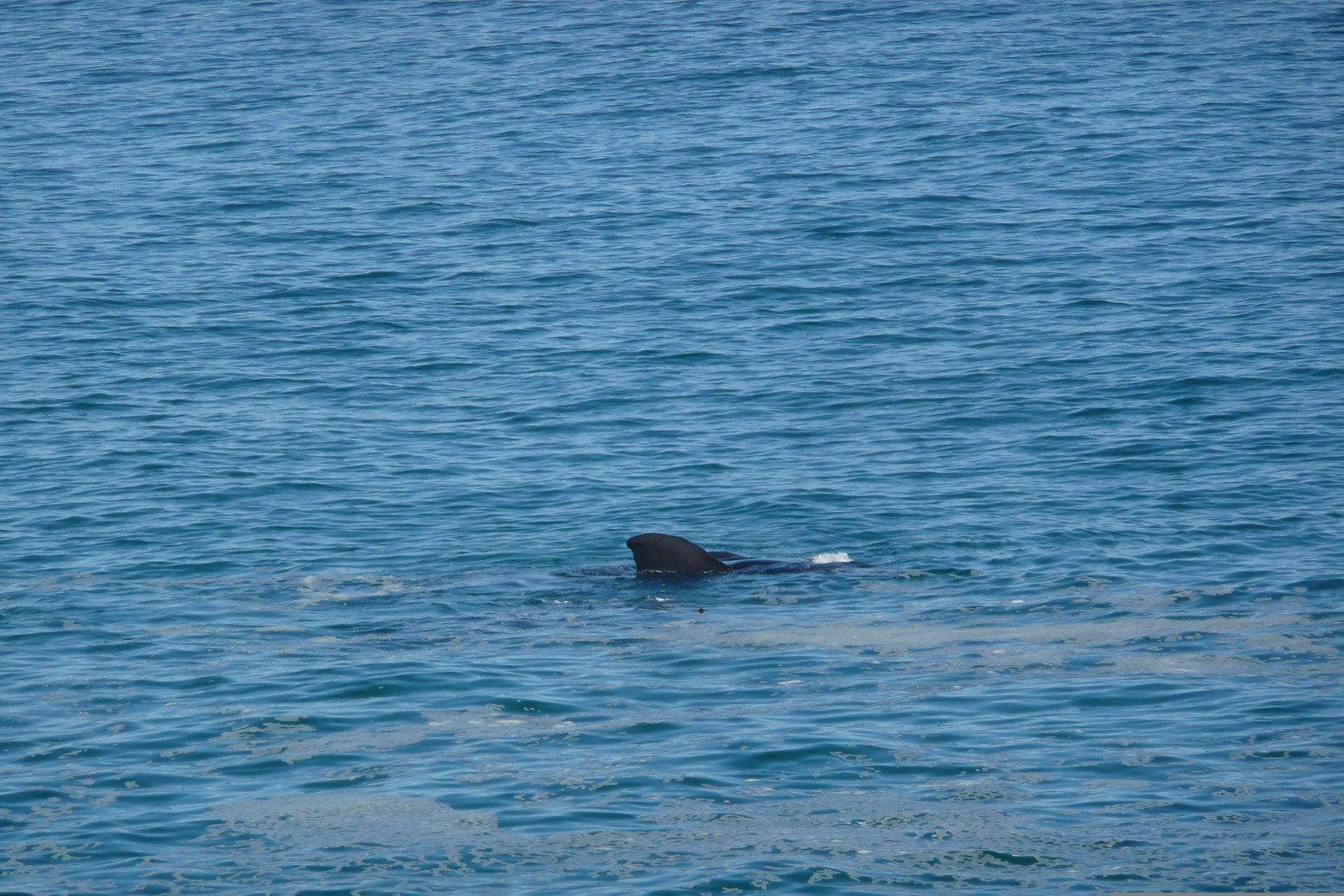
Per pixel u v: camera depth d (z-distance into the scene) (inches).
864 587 2549.2
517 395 3747.5
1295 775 1819.6
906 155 6368.1
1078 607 2428.6
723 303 4527.6
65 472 3196.4
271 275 4913.9
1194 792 1785.2
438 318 4434.1
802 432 3432.6
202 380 3870.6
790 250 5083.7
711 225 5428.2
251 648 2319.1
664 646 2310.5
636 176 6171.3
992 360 3905.0
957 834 1695.4
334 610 2485.2
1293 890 1558.8
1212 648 2241.6
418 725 2028.8
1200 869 1605.6
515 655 2279.8
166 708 2094.0
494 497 3056.1
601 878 1609.3
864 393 3693.4
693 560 2625.5
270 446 3373.5
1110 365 3814.0
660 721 2030.0
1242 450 3189.0
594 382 3833.7
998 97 7352.4
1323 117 6702.8
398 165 6446.9
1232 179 5748.0
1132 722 1990.7
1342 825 1692.9
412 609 2486.5
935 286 4623.5
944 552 2711.6
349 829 1728.6
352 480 3157.0
